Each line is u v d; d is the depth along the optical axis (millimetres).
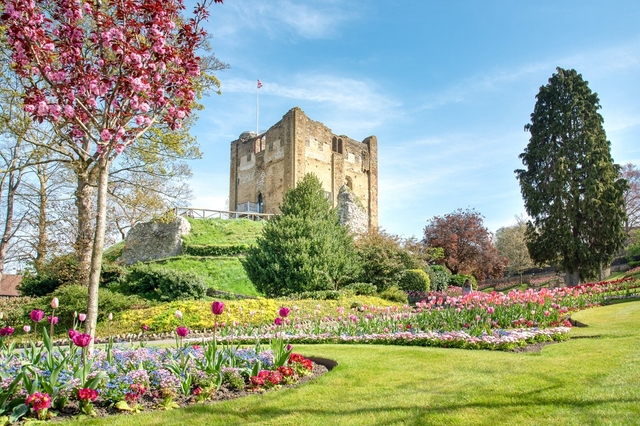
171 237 32688
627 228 50469
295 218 23359
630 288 22266
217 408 5332
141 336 14570
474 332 10148
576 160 34812
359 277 26188
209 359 6340
